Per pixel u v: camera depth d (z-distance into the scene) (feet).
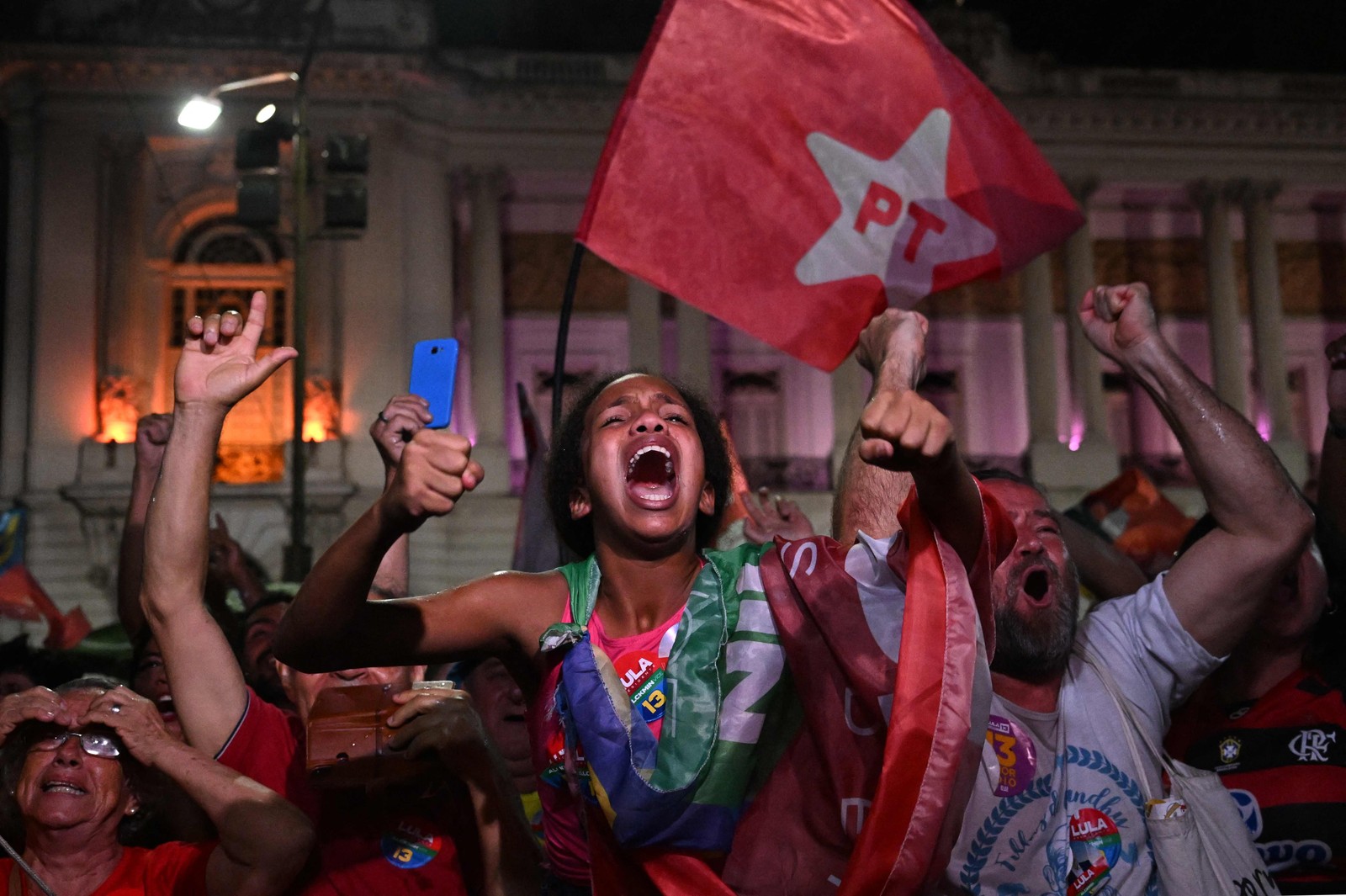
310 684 10.98
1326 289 99.66
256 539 80.94
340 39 86.07
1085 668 9.36
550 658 7.95
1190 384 9.11
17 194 85.30
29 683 16.98
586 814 7.64
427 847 9.82
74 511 80.84
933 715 7.13
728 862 7.57
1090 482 90.84
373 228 85.71
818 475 92.38
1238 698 11.26
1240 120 95.35
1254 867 8.91
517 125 91.04
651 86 12.76
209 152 85.76
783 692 7.86
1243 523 9.04
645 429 8.14
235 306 85.66
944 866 7.16
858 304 13.00
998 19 94.53
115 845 9.84
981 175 13.29
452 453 6.86
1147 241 98.58
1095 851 8.79
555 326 93.66
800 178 12.93
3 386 83.87
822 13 13.10
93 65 84.33
